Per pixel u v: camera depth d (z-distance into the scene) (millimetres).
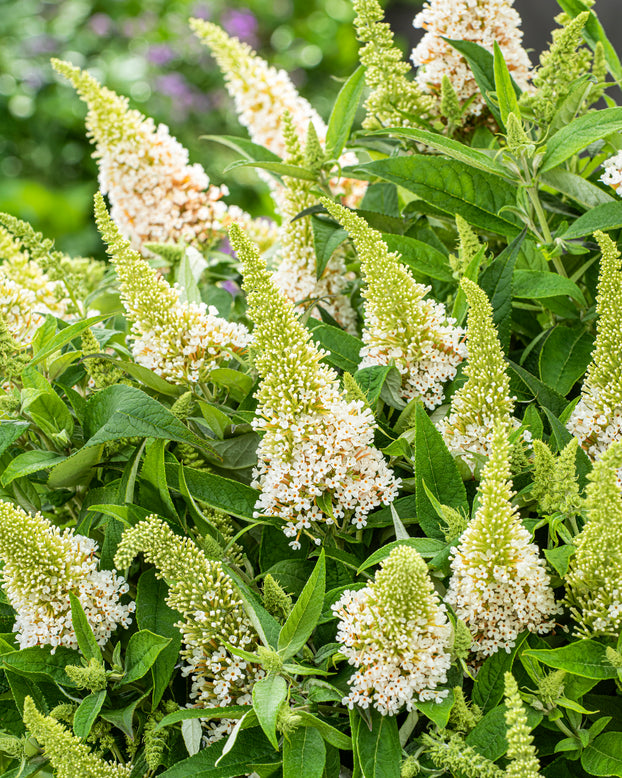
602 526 1511
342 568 1592
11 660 1578
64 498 1681
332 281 1775
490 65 1741
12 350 1654
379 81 1767
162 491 1603
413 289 1607
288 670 1534
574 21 1685
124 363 1649
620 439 1569
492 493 1515
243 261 1570
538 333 1751
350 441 1579
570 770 1541
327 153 1773
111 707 1586
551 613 1548
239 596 1564
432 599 1517
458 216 1671
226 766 1534
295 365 1570
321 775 1515
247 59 1911
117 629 1618
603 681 1571
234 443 1651
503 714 1522
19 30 4160
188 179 1896
